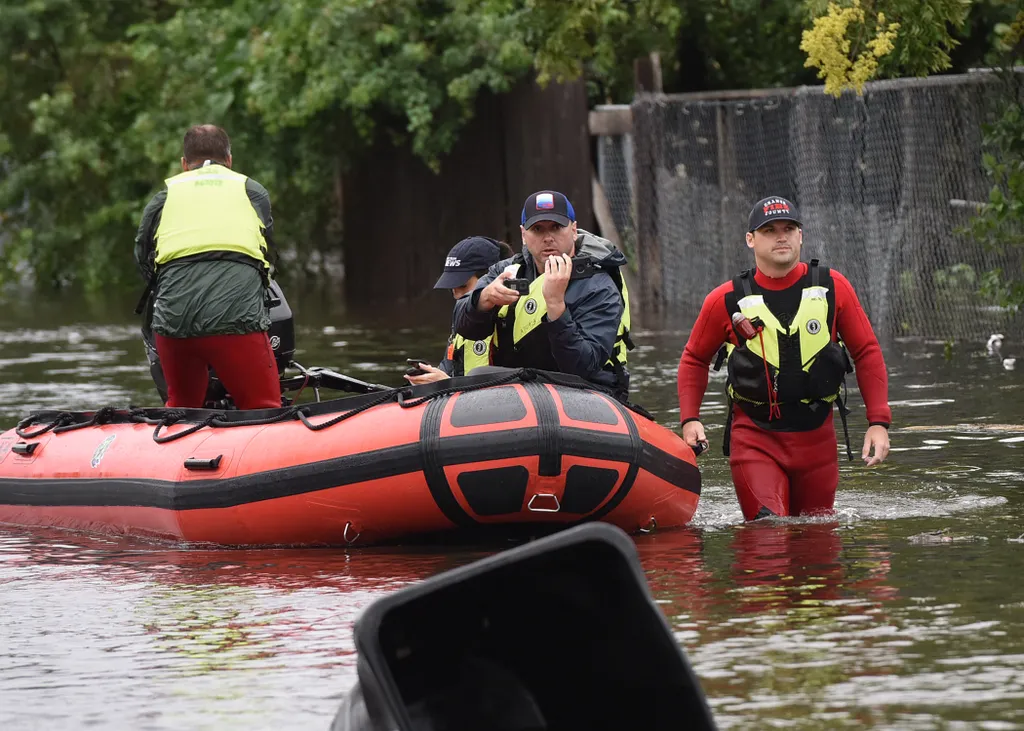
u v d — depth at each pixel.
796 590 14.05
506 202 54.97
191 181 20.61
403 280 60.75
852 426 25.14
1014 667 11.31
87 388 34.34
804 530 17.44
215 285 20.05
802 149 40.97
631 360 35.88
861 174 39.28
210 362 20.45
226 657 12.66
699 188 46.66
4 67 66.56
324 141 60.75
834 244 40.09
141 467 19.33
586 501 17.16
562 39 37.16
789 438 18.73
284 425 18.44
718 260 46.03
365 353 39.31
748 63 53.56
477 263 20.66
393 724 8.16
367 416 17.80
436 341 42.19
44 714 11.24
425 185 59.09
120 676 12.20
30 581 16.30
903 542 16.23
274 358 20.81
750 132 44.72
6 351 44.69
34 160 68.94
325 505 17.52
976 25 39.84
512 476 16.86
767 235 18.52
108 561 17.53
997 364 31.95
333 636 13.24
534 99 53.25
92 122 66.50
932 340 36.97
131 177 67.06
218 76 61.66
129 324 54.47
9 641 13.47
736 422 19.09
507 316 18.33
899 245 37.62
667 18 45.34
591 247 18.58
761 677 11.27
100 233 68.69
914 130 36.84
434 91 54.38
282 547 18.05
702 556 16.05
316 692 11.52
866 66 27.39
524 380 17.53
